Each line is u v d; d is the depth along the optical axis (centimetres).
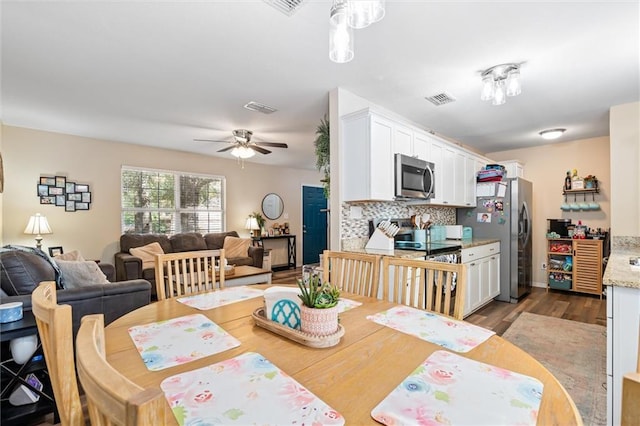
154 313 138
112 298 217
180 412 68
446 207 472
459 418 66
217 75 263
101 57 233
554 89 291
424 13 182
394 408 69
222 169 621
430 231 397
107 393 40
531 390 76
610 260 236
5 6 174
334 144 297
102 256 472
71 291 204
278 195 719
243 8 178
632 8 177
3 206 395
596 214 462
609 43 213
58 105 330
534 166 519
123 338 110
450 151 404
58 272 231
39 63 242
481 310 384
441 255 314
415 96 309
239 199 647
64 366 63
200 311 141
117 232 489
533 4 174
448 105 333
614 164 329
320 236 808
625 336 159
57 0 170
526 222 456
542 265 506
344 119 291
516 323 334
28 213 412
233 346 103
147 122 388
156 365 90
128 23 192
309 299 108
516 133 441
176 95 305
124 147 498
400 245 338
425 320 128
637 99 313
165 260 188
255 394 75
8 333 163
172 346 103
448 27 196
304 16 185
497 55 230
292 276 618
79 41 212
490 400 72
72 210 446
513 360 93
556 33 202
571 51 224
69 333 65
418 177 330
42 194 422
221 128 414
